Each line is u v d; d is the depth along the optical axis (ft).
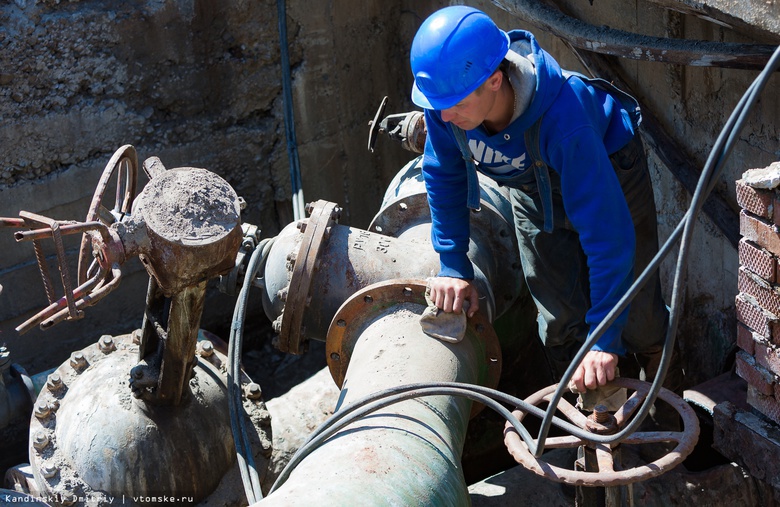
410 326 9.23
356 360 9.20
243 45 16.20
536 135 7.76
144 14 14.98
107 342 10.91
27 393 11.97
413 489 7.15
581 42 10.78
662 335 10.00
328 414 11.64
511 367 12.42
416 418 8.03
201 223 8.38
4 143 14.26
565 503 9.82
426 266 10.02
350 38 17.15
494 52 7.45
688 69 11.55
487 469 12.07
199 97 16.06
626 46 10.18
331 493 6.82
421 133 11.83
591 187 7.54
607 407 7.15
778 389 8.91
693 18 10.86
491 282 10.71
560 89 7.65
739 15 8.43
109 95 15.07
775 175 8.04
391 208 11.27
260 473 10.72
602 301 7.54
